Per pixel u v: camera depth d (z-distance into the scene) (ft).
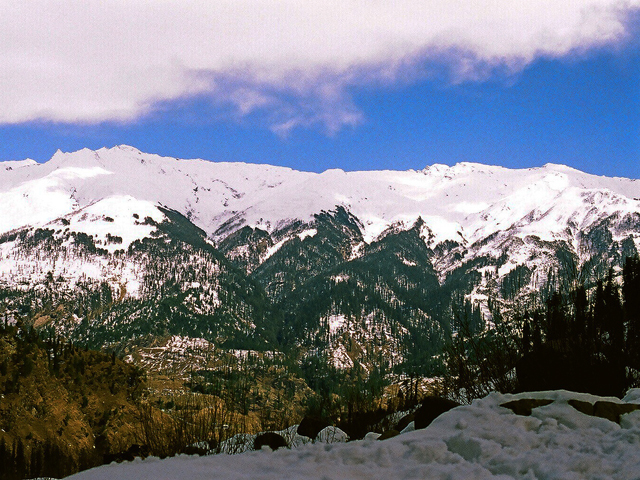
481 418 25.03
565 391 26.91
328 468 21.56
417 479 20.59
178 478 20.88
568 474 19.52
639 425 23.79
